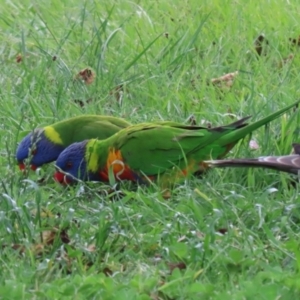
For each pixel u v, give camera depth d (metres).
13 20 16.42
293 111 12.23
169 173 10.40
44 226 9.35
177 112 12.52
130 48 14.87
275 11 16.11
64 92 13.23
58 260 8.52
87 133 11.27
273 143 11.17
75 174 10.59
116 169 10.42
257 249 8.58
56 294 7.75
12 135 11.98
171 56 14.41
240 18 15.77
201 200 9.84
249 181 10.34
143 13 15.93
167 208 9.66
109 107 13.00
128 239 9.02
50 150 11.23
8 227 9.06
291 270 8.27
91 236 9.16
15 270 8.38
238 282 8.02
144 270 8.37
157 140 10.34
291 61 14.01
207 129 10.48
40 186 10.65
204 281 8.11
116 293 7.65
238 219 9.15
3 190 10.05
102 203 9.94
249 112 12.17
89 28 15.81
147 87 13.38
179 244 8.55
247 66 14.12
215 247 8.55
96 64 14.31
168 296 7.80
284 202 9.84
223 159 10.30
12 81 14.01
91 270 8.41
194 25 15.62
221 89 13.35
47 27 15.28
